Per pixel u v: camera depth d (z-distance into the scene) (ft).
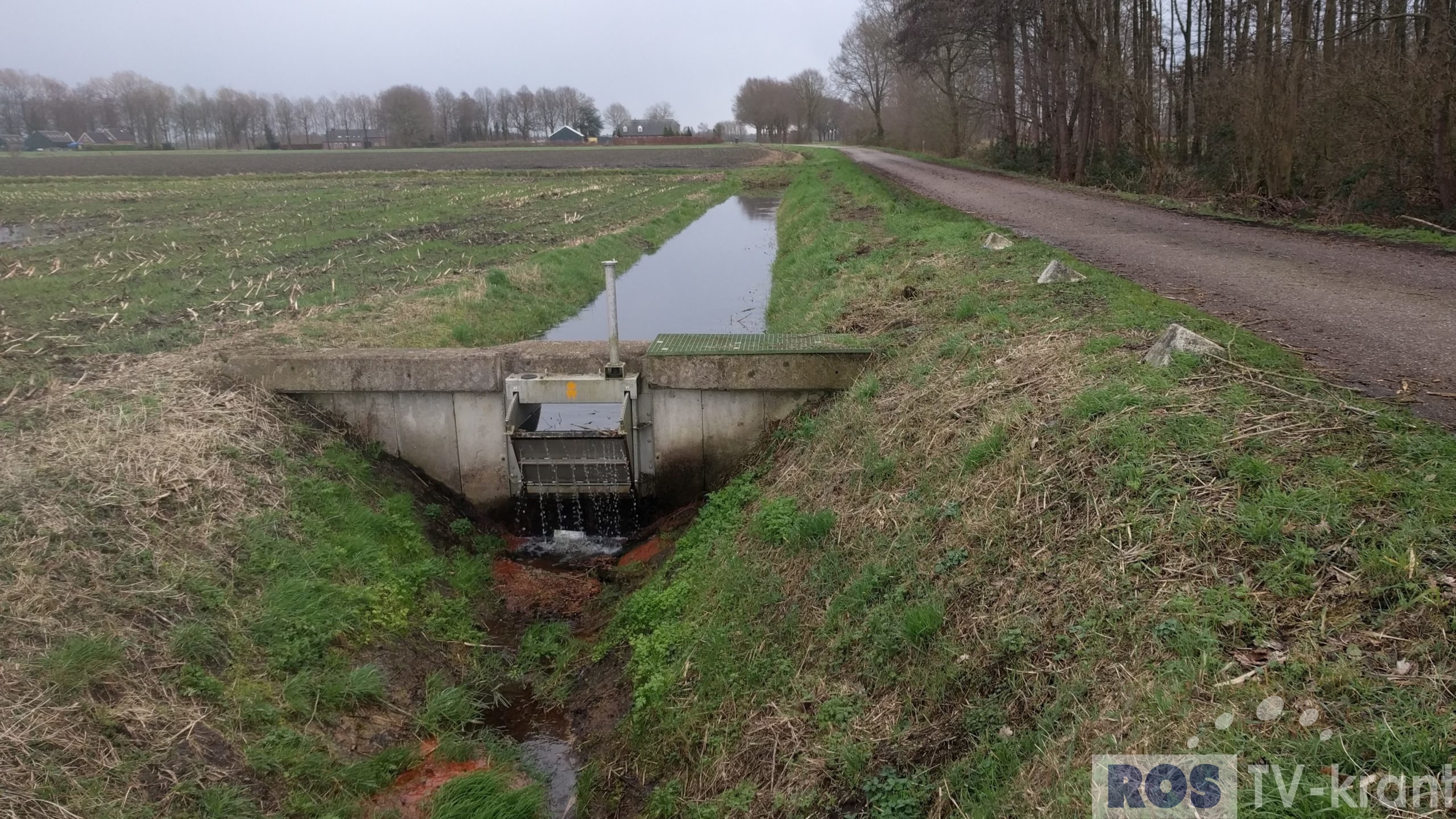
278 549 24.61
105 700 18.06
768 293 66.03
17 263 59.21
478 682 24.73
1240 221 57.00
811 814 15.58
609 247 82.07
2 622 18.89
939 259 42.60
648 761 19.85
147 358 35.14
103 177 168.35
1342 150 63.72
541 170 194.49
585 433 33.24
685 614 24.07
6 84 476.54
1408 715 11.15
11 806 15.28
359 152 328.90
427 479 34.88
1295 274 35.24
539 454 34.17
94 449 26.14
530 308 56.85
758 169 199.93
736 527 26.99
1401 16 57.72
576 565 32.83
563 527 35.76
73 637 19.01
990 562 17.49
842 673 18.10
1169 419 18.33
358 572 25.81
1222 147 80.74
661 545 31.60
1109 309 27.35
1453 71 53.57
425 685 23.84
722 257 85.56
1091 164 110.01
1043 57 122.62
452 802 19.63
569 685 24.82
